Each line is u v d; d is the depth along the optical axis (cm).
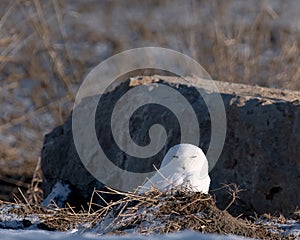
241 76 3516
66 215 1700
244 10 4928
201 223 1552
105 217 1614
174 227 1536
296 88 3459
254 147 2358
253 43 3894
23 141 3562
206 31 4397
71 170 2708
